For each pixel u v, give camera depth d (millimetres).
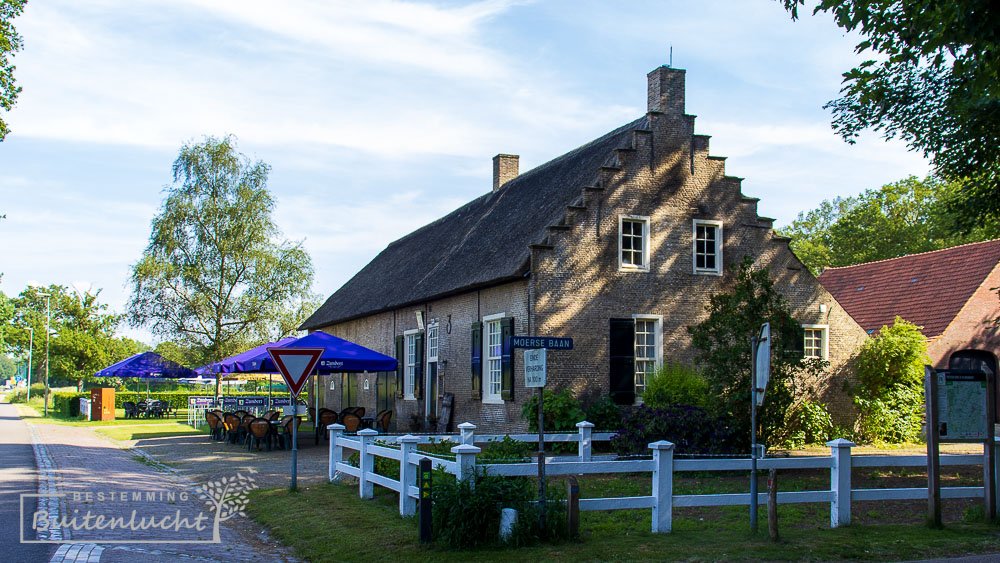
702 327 15891
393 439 12406
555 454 17578
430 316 24391
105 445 22516
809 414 20188
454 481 8883
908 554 8344
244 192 36125
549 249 18766
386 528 9547
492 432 20188
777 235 21250
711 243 20719
